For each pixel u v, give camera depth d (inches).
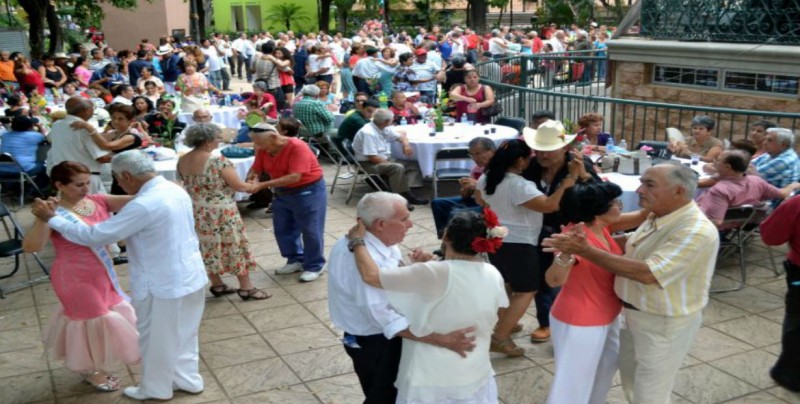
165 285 150.7
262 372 175.6
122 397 163.9
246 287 221.1
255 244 278.7
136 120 320.2
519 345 185.3
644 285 121.0
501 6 1654.8
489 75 523.5
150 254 150.3
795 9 319.6
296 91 716.0
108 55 856.3
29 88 568.7
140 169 148.6
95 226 145.9
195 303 160.9
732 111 275.0
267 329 200.7
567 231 128.0
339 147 354.3
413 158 328.5
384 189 346.3
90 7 1123.9
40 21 895.7
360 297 118.2
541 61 525.7
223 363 180.5
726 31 352.5
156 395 160.7
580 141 269.9
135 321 166.4
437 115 346.9
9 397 165.8
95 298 156.6
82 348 157.6
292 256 243.3
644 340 123.9
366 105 340.5
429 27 1694.1
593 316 126.6
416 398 116.2
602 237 130.0
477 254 116.2
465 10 1988.2
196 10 1219.9
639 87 398.3
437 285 112.7
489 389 122.5
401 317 116.2
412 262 122.4
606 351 135.9
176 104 414.9
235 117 435.8
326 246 272.5
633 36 414.9
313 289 229.3
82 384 170.9
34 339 198.5
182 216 152.4
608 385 138.5
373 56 554.9
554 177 171.6
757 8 335.9
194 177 210.2
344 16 1647.4
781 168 237.9
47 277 245.9
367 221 119.0
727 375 168.4
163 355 156.9
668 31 386.0
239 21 1722.4
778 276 229.5
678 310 120.0
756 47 331.3
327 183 371.2
